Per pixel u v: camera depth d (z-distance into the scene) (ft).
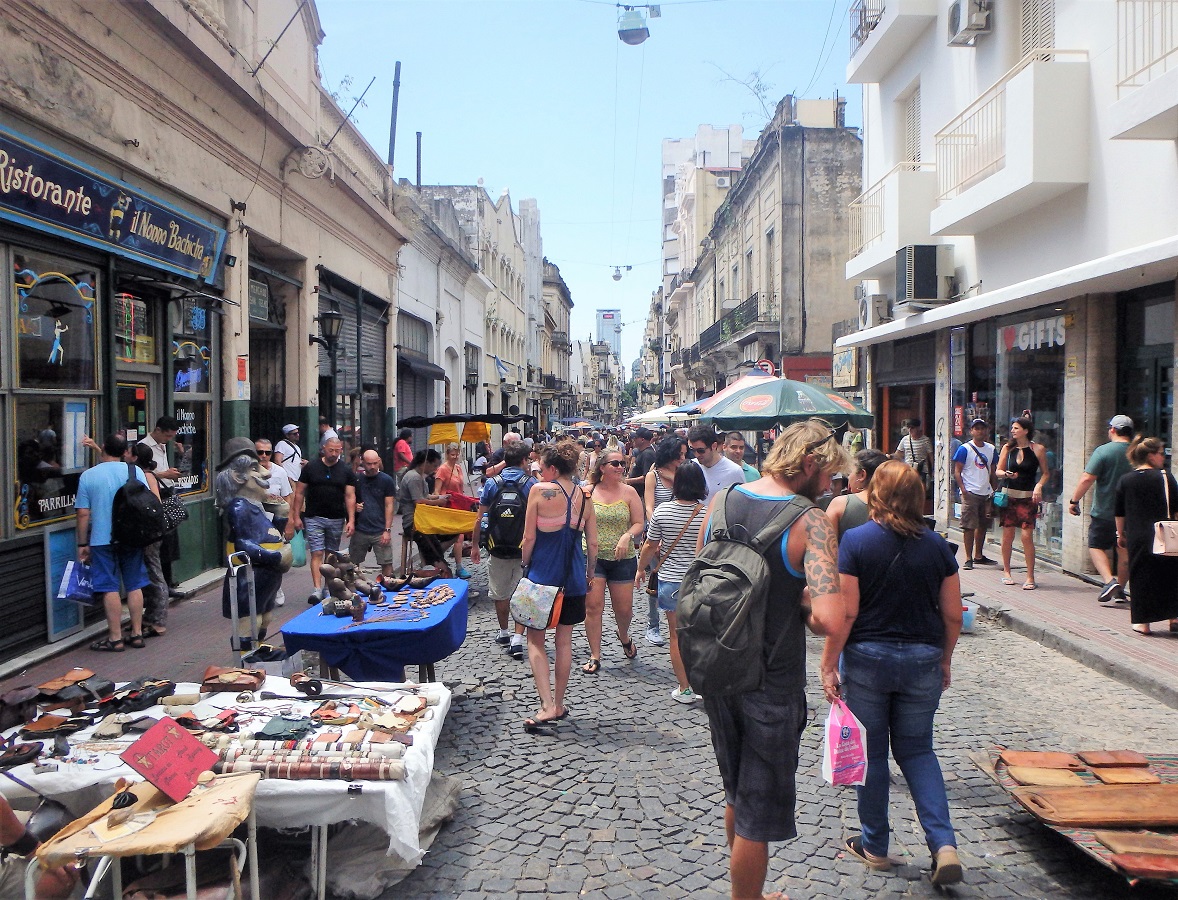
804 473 9.45
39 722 11.74
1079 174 29.12
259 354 41.73
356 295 52.42
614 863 11.44
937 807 10.57
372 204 50.65
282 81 39.19
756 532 9.24
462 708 17.87
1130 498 22.25
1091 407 29.55
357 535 28.32
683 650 9.17
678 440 21.88
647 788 13.80
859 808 11.36
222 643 22.41
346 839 11.68
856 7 50.39
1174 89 21.67
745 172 81.71
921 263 39.88
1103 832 10.80
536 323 169.58
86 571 21.07
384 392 60.08
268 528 20.90
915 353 46.52
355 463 46.39
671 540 17.83
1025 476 28.37
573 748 15.56
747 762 9.23
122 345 25.79
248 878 10.24
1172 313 26.25
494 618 26.63
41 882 9.27
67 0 21.06
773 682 9.12
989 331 37.58
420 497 31.24
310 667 19.76
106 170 23.91
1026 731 16.21
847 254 69.56
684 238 147.23
